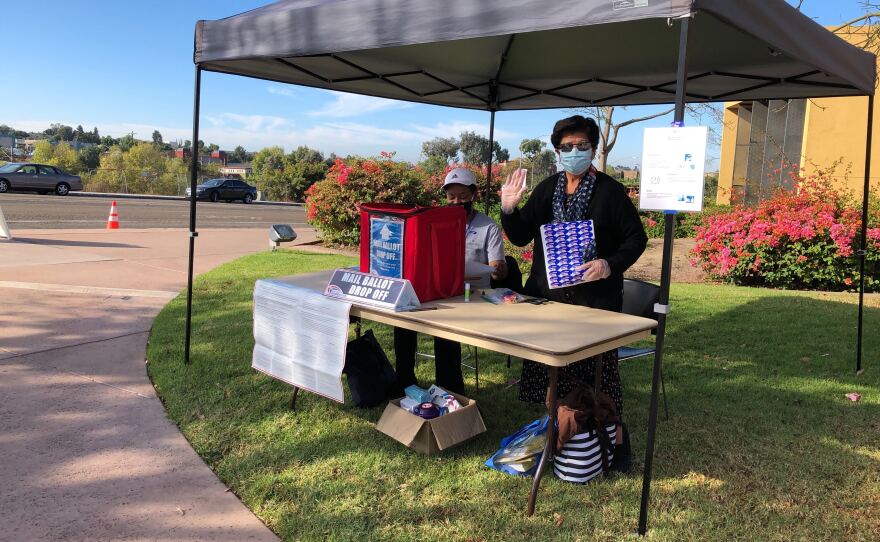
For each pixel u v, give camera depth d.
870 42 6.86
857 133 13.65
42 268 7.91
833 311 6.93
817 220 8.43
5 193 25.70
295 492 2.81
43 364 4.35
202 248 11.32
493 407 3.91
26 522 2.47
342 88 5.62
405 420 3.23
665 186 2.36
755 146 17.44
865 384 4.49
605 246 3.06
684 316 6.61
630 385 4.41
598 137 3.04
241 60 4.11
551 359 2.37
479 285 3.75
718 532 2.57
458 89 5.75
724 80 5.00
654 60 4.69
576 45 4.59
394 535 2.50
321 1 3.53
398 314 2.96
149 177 36.97
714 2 2.32
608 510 2.72
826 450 3.38
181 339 5.09
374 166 12.57
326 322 3.29
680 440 3.48
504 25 2.64
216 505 2.68
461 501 2.77
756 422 3.76
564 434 2.87
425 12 2.89
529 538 2.51
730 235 9.11
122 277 7.71
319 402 3.88
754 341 5.67
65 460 3.00
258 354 3.82
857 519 2.71
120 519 2.53
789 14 3.04
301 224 19.83
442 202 14.02
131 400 3.79
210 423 3.51
